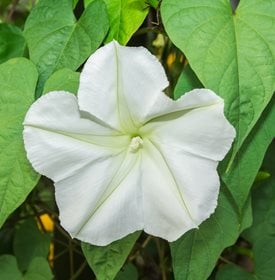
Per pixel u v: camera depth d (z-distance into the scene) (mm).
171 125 302
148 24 375
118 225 311
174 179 304
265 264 407
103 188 306
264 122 307
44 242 438
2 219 310
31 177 312
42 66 336
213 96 281
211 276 458
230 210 344
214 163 295
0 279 420
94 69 290
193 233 346
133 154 316
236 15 303
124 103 300
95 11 336
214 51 289
